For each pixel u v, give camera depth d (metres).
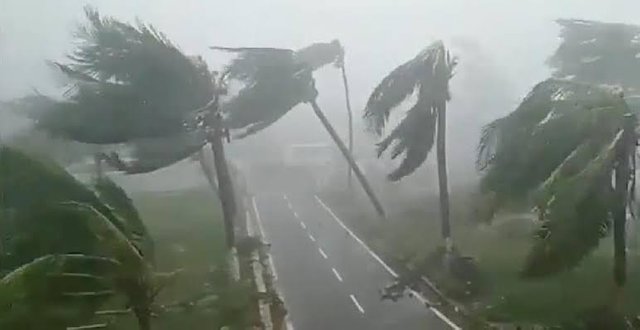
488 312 30.41
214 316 31.75
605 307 28.12
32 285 19.27
